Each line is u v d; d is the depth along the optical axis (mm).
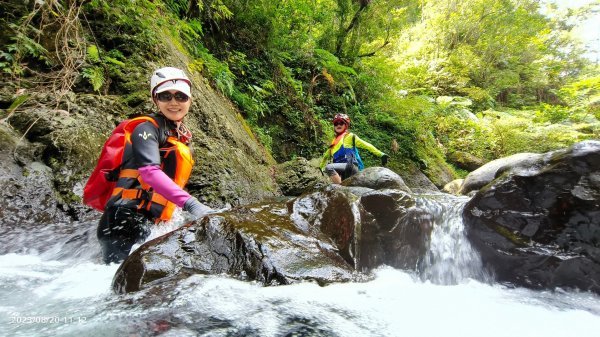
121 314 1313
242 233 1770
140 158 1926
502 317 1546
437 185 10281
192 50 6082
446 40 16781
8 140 2842
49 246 2324
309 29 9836
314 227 2182
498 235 2014
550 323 1499
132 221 2049
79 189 2992
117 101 3811
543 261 1901
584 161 1872
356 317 1409
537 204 1957
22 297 1501
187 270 1614
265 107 7418
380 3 10203
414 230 2281
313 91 9812
